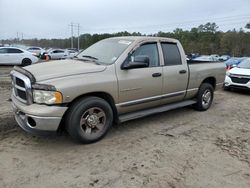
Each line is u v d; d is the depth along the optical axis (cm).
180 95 569
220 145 439
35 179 321
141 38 496
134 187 311
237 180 332
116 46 486
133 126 519
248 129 525
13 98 433
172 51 548
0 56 1814
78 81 390
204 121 568
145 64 457
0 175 327
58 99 370
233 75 927
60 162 365
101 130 435
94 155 388
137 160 376
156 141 446
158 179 329
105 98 444
